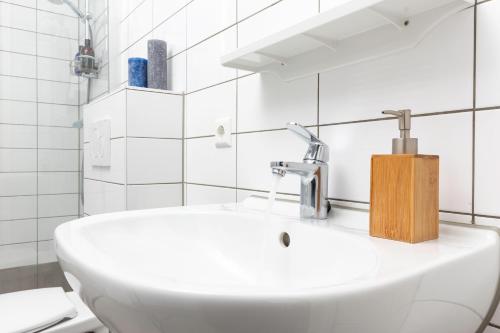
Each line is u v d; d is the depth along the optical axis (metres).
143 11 1.50
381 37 0.60
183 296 0.27
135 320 0.31
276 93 0.85
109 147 1.26
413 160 0.47
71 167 1.84
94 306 0.37
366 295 0.29
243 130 0.95
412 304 0.34
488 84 0.50
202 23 1.12
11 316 0.97
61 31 1.83
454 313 0.40
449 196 0.54
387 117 0.62
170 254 0.73
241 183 0.96
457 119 0.54
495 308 0.48
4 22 1.70
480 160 0.51
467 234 0.49
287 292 0.27
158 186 1.19
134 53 1.57
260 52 0.74
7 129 1.70
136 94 1.14
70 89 1.85
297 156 0.79
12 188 1.71
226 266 0.72
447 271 0.38
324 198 0.65
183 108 1.23
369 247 0.46
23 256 1.72
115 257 0.65
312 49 0.72
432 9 0.53
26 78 1.75
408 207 0.48
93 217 0.68
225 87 1.02
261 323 0.27
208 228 0.77
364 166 0.66
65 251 0.42
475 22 0.52
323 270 0.55
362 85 0.66
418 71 0.58
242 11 0.95
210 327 0.27
